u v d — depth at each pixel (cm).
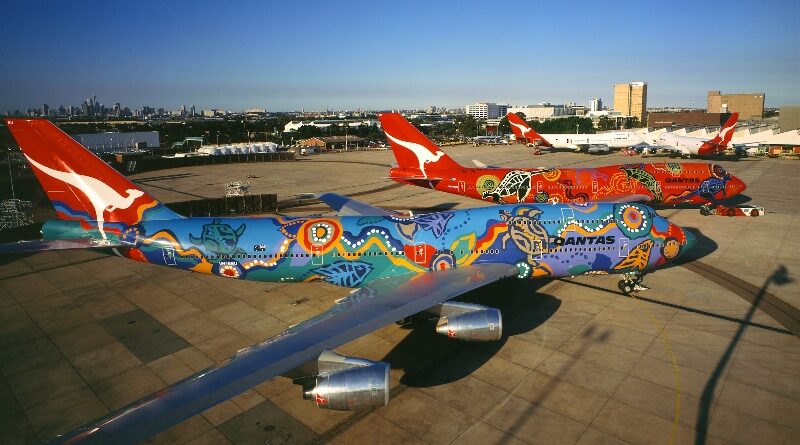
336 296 2823
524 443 1553
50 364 2095
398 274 2473
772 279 3033
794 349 2136
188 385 1240
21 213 5112
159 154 12400
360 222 2533
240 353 1455
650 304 2655
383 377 1540
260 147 11525
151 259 2412
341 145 17200
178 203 4959
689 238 2747
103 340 2311
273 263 2441
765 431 1582
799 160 9606
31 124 2222
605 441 1552
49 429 1672
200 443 1580
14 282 3103
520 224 2547
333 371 1597
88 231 2367
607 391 1827
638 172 4594
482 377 1942
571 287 2914
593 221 2602
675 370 1967
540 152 12094
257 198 5381
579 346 2183
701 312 2545
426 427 1644
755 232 4156
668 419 1653
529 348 2170
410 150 4600
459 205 5672
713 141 9750
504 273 2366
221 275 2462
